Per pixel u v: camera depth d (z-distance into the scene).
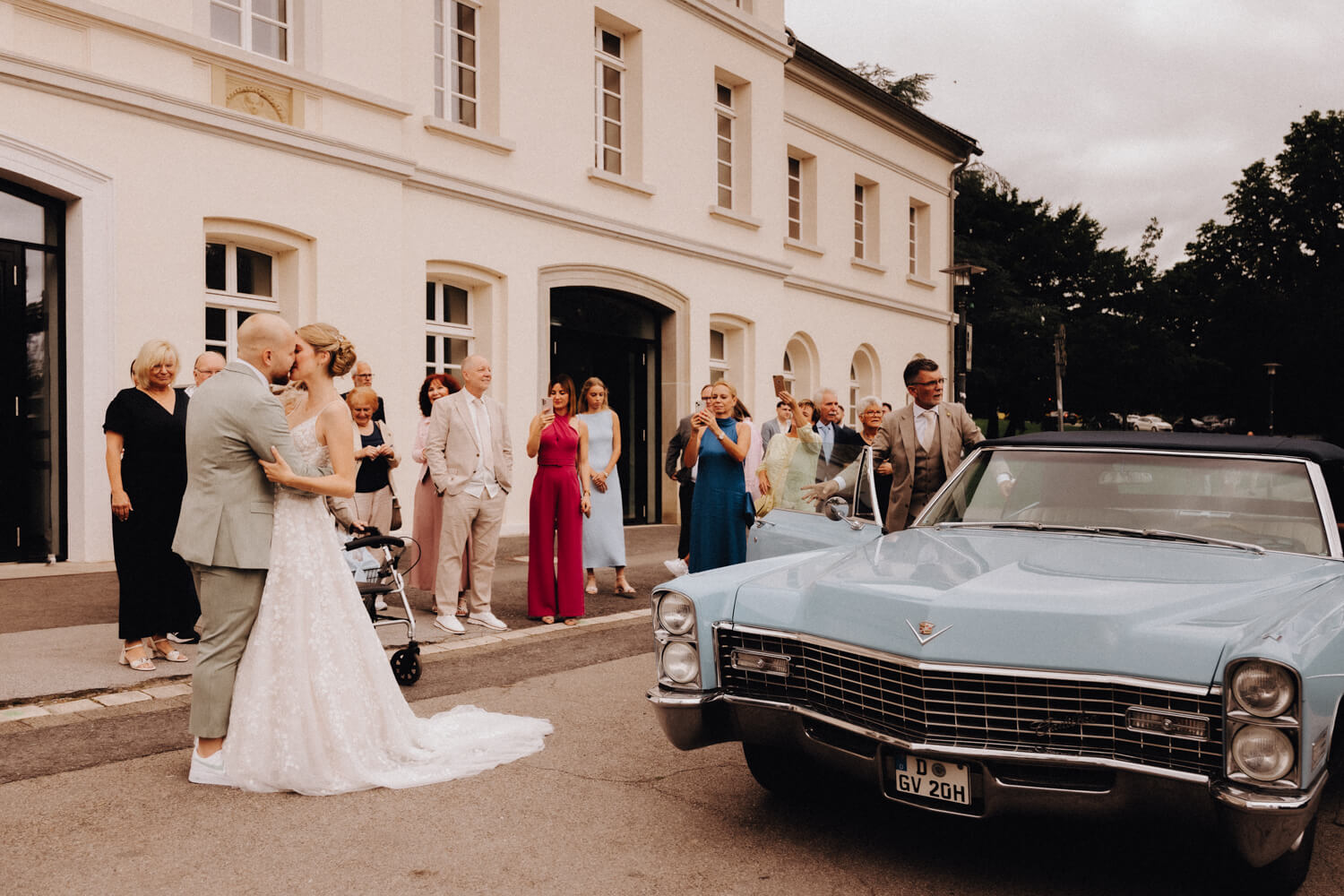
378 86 10.89
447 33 12.15
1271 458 4.00
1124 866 3.35
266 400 3.97
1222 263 43.81
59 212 8.71
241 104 9.67
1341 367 39.78
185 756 4.39
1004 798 2.92
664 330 15.70
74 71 8.39
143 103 8.84
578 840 3.52
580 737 4.75
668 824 3.69
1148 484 4.10
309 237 10.22
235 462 3.98
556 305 13.82
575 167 13.59
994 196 38.84
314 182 10.23
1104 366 37.41
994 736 2.97
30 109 8.23
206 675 4.01
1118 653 2.86
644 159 14.77
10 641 6.23
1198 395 43.44
